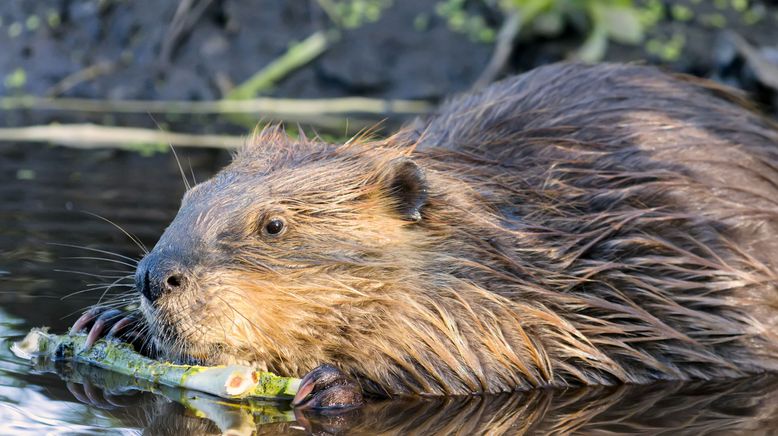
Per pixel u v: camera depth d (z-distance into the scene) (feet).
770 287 32.40
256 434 26.68
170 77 64.80
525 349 30.48
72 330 31.81
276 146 32.63
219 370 29.35
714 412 29.07
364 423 27.81
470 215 31.37
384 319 29.99
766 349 32.40
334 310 29.78
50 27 66.39
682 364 31.86
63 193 46.47
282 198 30.19
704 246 32.09
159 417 27.45
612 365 31.12
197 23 66.69
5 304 34.12
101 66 65.31
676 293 31.86
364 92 64.13
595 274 31.50
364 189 30.73
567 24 64.44
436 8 67.05
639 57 63.46
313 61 65.36
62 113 61.16
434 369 30.07
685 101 35.68
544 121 34.68
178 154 53.26
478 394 30.30
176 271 28.96
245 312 29.35
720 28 65.41
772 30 65.21
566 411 29.04
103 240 40.19
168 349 29.94
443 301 30.30
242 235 29.73
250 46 66.03
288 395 29.25
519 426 27.91
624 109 34.88
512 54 63.87
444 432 27.35
